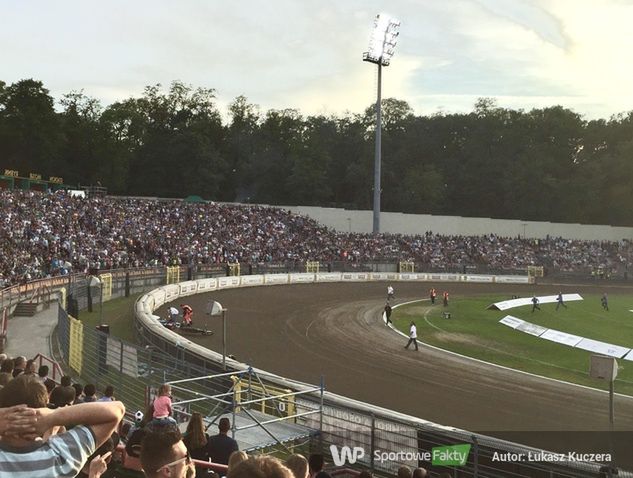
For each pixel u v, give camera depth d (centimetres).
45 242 4841
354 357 3266
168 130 11462
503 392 2659
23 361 1096
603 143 11800
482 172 11738
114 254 5425
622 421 2284
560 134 11625
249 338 3656
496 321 4525
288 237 7625
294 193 11025
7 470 290
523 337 3975
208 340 3541
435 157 12325
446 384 2772
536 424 2233
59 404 735
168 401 1070
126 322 3888
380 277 7188
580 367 3195
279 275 6412
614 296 6412
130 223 6281
